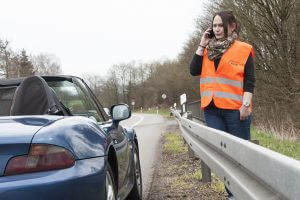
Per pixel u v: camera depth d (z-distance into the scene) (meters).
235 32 5.43
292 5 21.19
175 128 25.19
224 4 23.80
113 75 112.19
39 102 4.11
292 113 19.00
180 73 61.03
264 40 22.05
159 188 7.59
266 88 20.94
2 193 2.98
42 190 3.02
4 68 67.00
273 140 13.29
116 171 4.40
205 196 6.68
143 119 45.16
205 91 5.50
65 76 5.17
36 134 3.22
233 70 5.33
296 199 2.24
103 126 4.72
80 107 5.05
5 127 3.38
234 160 3.83
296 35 21.31
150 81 104.19
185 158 10.94
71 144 3.30
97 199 3.36
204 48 5.54
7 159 3.12
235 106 5.36
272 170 2.63
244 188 3.22
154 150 13.87
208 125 5.56
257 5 21.86
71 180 3.12
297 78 20.30
